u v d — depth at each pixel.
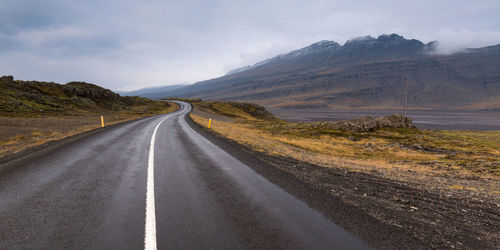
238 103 123.81
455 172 11.20
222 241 3.30
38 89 54.56
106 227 3.56
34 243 3.10
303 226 3.85
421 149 24.16
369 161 14.79
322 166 9.61
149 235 3.37
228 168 7.79
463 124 129.50
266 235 3.52
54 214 3.95
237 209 4.45
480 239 3.72
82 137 14.24
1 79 50.12
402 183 7.38
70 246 3.05
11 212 3.98
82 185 5.50
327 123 37.38
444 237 3.71
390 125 36.34
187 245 3.16
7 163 7.42
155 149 10.76
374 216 4.38
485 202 5.78
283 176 7.07
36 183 5.54
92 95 63.56
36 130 17.08
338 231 3.72
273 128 37.72
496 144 28.22
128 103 76.94
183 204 4.58
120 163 7.84
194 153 10.25
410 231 3.84
